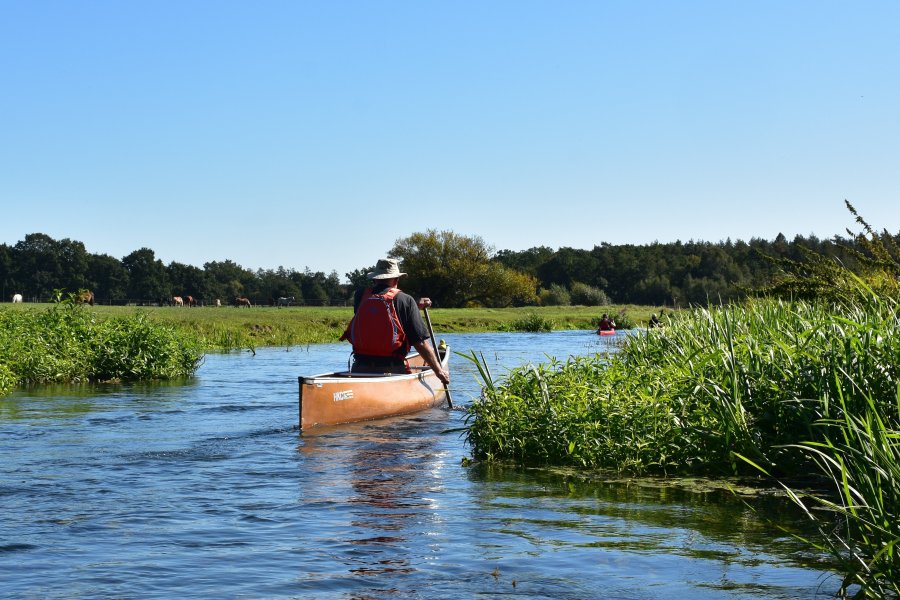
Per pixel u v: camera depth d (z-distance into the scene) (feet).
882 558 13.83
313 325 122.93
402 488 22.08
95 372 52.31
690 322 35.86
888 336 22.00
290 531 17.80
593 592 13.98
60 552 16.25
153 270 507.71
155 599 13.65
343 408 32.86
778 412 23.35
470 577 14.76
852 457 16.60
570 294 324.60
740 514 19.19
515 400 27.81
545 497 21.01
